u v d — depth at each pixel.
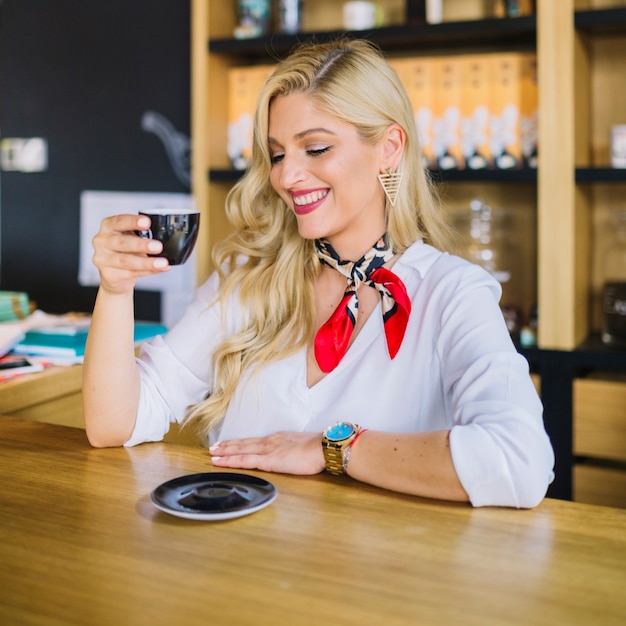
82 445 1.44
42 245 3.86
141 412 1.49
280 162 1.57
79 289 3.80
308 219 1.55
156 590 0.90
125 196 3.68
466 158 2.83
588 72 2.84
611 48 2.87
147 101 3.60
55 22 3.73
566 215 2.63
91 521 1.09
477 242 3.00
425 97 2.86
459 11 3.01
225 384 1.65
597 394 2.63
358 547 1.01
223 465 1.32
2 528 1.07
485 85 2.79
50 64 3.76
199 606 0.87
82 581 0.93
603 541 1.04
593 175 2.59
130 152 3.66
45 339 2.07
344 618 0.84
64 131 3.76
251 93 3.14
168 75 3.55
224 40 3.04
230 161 3.22
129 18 3.60
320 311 1.66
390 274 1.53
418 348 1.52
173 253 1.32
